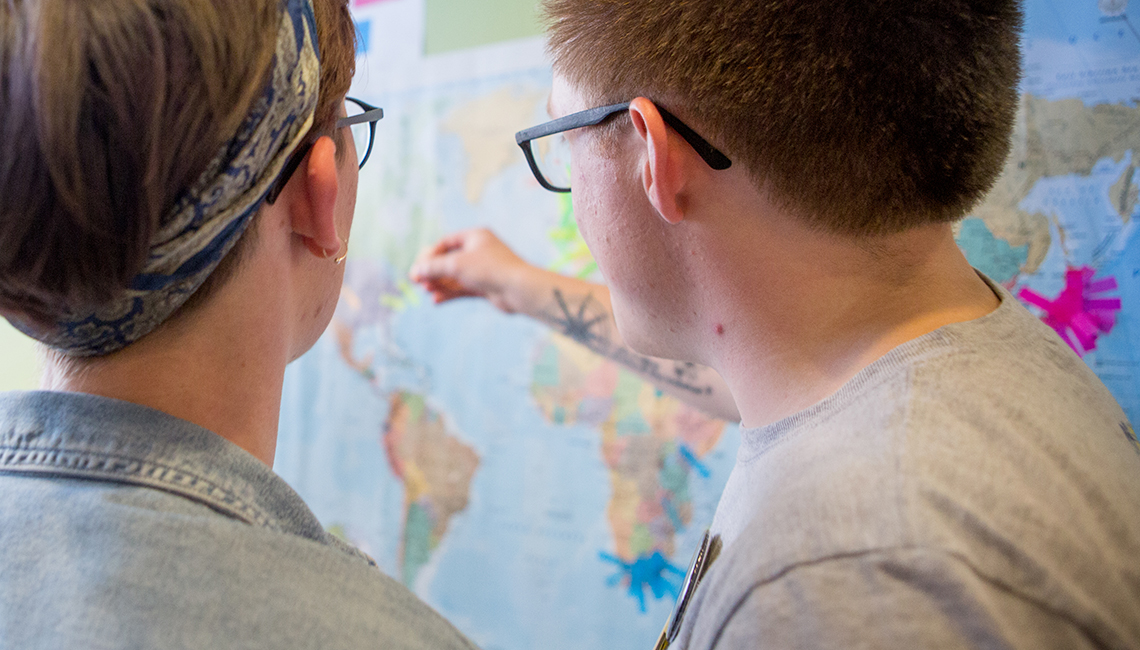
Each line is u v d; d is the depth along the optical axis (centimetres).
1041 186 70
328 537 40
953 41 34
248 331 37
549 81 94
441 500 101
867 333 38
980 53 35
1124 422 39
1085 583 28
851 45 34
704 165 39
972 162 35
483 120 99
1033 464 31
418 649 33
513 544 96
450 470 101
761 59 35
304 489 111
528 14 95
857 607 28
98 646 27
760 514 33
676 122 39
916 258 37
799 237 38
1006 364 35
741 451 43
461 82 101
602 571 91
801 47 35
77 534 30
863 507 29
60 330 32
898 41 34
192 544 30
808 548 30
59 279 28
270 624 30
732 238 40
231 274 35
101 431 33
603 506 91
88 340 33
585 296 86
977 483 29
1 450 33
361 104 50
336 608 32
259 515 35
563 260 93
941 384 33
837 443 33
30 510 31
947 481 29
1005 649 26
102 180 27
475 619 98
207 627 29
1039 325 40
